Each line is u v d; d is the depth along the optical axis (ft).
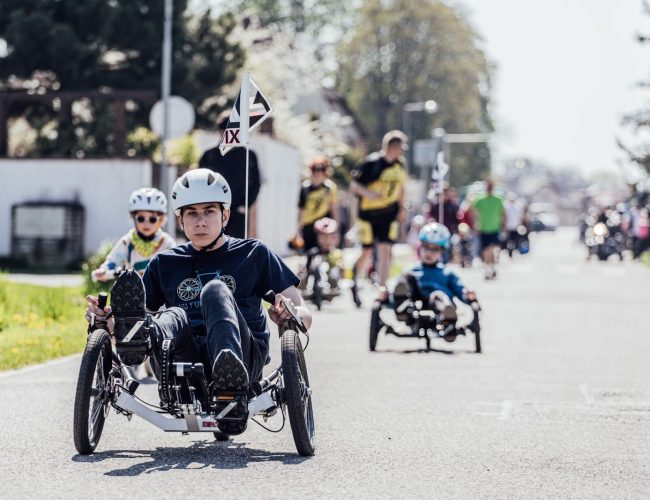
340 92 302.66
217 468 24.72
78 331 51.52
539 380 40.45
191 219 26.25
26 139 128.36
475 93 304.30
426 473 24.72
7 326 53.52
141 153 120.98
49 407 32.96
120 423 30.22
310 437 26.68
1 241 108.78
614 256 171.01
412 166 307.78
